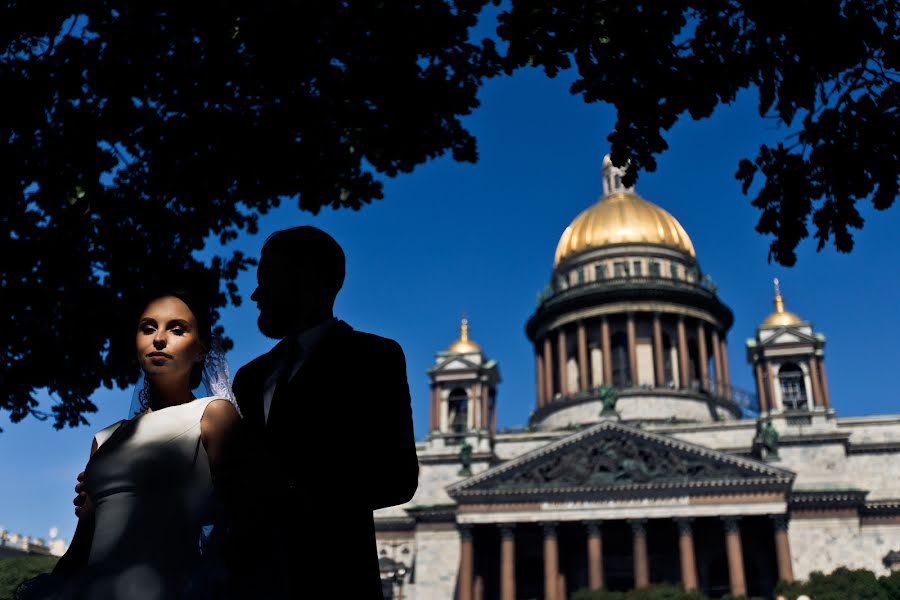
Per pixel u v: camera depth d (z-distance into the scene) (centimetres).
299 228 767
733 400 12850
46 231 2322
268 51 2184
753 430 10562
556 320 13250
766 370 10712
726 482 9138
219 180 2419
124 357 2495
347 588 648
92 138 2170
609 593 8550
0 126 2070
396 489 679
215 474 620
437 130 2400
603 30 1942
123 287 2434
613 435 9738
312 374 703
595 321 13000
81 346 2481
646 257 13312
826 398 10350
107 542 595
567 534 10269
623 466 9475
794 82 1845
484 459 10912
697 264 13750
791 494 9306
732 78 1895
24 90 2038
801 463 9862
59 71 2077
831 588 8362
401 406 700
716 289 13788
